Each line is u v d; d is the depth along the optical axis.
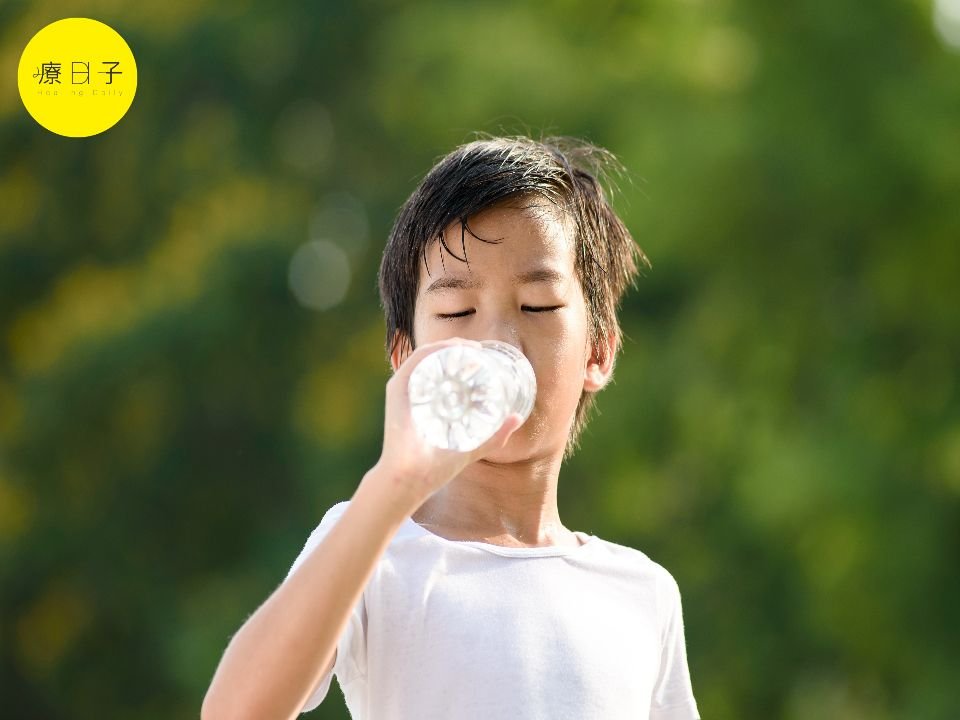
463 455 4.02
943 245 17.61
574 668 4.50
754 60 18.25
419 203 4.88
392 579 4.52
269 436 24.67
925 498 17.30
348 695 4.57
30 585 24.73
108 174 25.75
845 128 17.44
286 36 25.30
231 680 4.01
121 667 24.86
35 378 24.00
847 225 17.91
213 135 25.80
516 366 4.21
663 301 20.77
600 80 19.95
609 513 20.22
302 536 23.19
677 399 19.42
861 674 18.36
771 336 18.83
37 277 26.16
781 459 17.73
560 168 5.00
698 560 19.39
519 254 4.66
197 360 23.64
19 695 25.44
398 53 21.88
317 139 26.33
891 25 17.80
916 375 18.25
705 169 17.72
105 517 24.47
